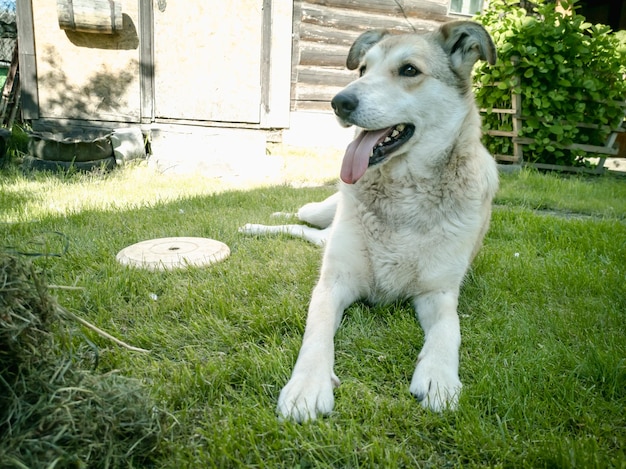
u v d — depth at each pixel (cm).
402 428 77
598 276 131
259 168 277
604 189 262
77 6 265
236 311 106
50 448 57
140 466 67
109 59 296
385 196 113
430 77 114
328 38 360
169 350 94
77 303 106
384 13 371
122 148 271
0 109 308
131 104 306
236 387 85
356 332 103
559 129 297
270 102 332
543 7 311
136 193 213
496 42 300
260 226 164
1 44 356
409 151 112
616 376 87
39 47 284
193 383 82
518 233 175
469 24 117
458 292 115
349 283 115
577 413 79
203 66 314
